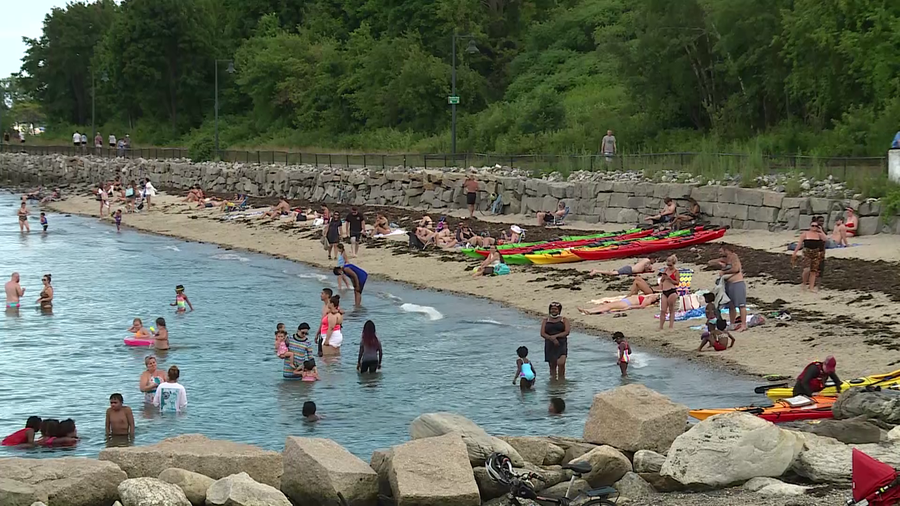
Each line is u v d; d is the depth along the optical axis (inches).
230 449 523.5
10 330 1157.7
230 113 4077.3
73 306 1314.0
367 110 3287.4
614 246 1398.9
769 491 470.6
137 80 4128.9
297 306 1285.7
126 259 1755.7
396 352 1002.7
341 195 2262.6
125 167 3225.9
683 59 2265.0
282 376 929.5
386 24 3641.7
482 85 3142.2
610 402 543.8
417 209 2018.9
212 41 4175.7
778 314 999.0
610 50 2390.5
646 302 1116.5
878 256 1180.5
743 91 2149.4
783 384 781.9
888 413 587.2
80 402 856.9
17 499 458.9
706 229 1462.8
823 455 486.3
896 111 1651.1
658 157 1819.6
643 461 505.4
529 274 1347.2
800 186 1423.5
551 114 2556.6
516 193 1829.5
